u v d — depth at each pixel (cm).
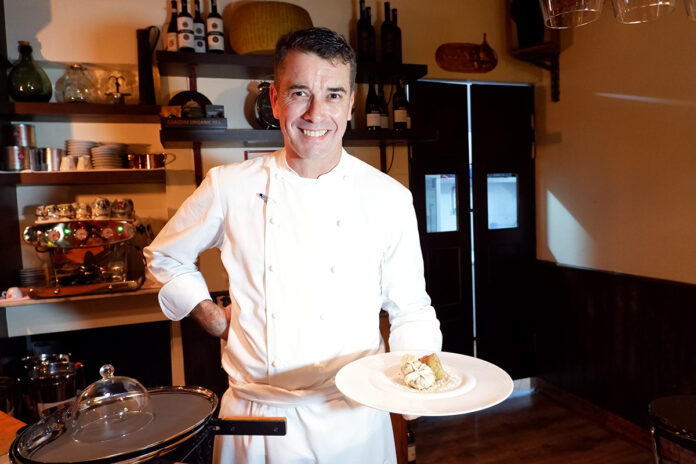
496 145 357
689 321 262
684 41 259
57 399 225
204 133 248
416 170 334
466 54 333
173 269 137
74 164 258
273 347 124
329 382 125
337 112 116
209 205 130
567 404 345
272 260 125
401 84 302
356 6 308
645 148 284
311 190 126
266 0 286
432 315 136
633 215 294
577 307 334
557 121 345
